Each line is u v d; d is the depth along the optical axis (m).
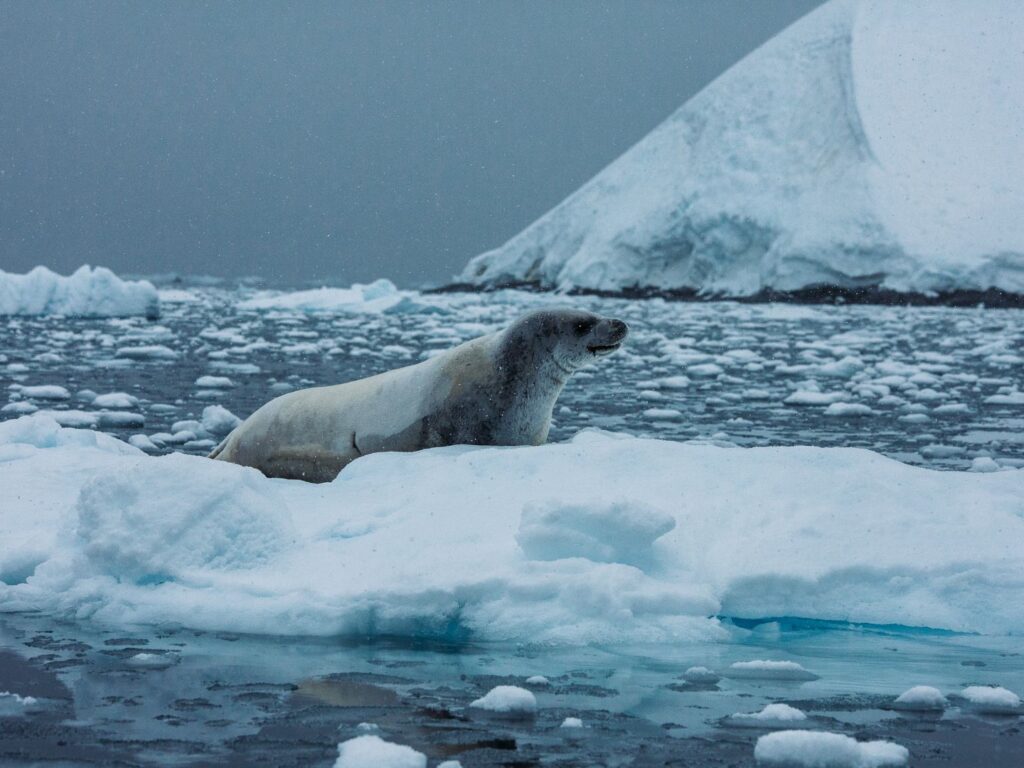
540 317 17.14
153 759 7.65
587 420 27.94
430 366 17.50
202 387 34.00
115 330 59.50
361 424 17.47
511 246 156.75
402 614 10.73
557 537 11.32
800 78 145.62
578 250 146.62
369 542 12.09
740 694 9.21
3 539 12.52
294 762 7.60
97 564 11.62
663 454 14.27
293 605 10.90
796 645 10.71
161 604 11.15
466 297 127.00
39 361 41.09
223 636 10.66
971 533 12.09
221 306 90.50
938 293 107.88
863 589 11.35
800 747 7.68
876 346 56.22
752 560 11.54
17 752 7.75
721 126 144.62
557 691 9.20
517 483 13.64
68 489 14.45
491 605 10.75
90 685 9.19
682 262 136.00
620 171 153.12
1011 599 11.23
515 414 17.08
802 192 128.12
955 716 8.73
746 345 57.09
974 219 117.00
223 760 7.64
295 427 17.91
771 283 120.12
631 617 10.72
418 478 14.42
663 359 46.16
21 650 10.13
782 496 12.91
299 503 14.23
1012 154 128.50
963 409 30.27
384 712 8.62
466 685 9.30
